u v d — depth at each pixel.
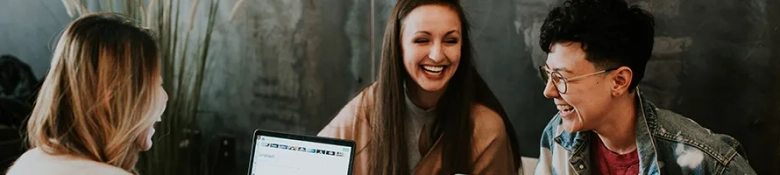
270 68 2.56
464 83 2.29
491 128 2.30
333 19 2.46
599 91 1.91
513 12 2.25
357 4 2.43
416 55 2.28
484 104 2.30
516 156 2.29
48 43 2.77
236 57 2.59
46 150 1.55
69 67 1.56
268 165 2.05
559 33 1.91
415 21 2.27
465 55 2.29
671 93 2.19
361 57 2.43
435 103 2.30
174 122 2.65
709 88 2.16
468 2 2.27
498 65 2.28
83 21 1.60
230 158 2.64
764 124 2.13
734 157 1.91
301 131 2.53
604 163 2.06
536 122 2.26
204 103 2.64
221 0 2.59
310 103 2.51
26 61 2.80
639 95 1.96
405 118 2.33
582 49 1.88
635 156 2.00
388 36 2.31
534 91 2.26
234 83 2.61
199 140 2.65
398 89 2.32
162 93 1.71
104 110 1.56
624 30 1.85
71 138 1.55
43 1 2.76
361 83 2.43
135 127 1.61
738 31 2.13
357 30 2.43
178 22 2.63
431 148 2.32
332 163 2.00
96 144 1.56
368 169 2.39
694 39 2.16
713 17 2.14
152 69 1.63
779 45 2.10
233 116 2.62
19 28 2.80
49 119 1.55
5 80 2.82
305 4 2.49
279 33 2.54
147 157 2.67
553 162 2.20
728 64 2.14
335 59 2.47
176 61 2.64
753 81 2.13
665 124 1.96
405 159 2.34
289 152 2.04
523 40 2.25
